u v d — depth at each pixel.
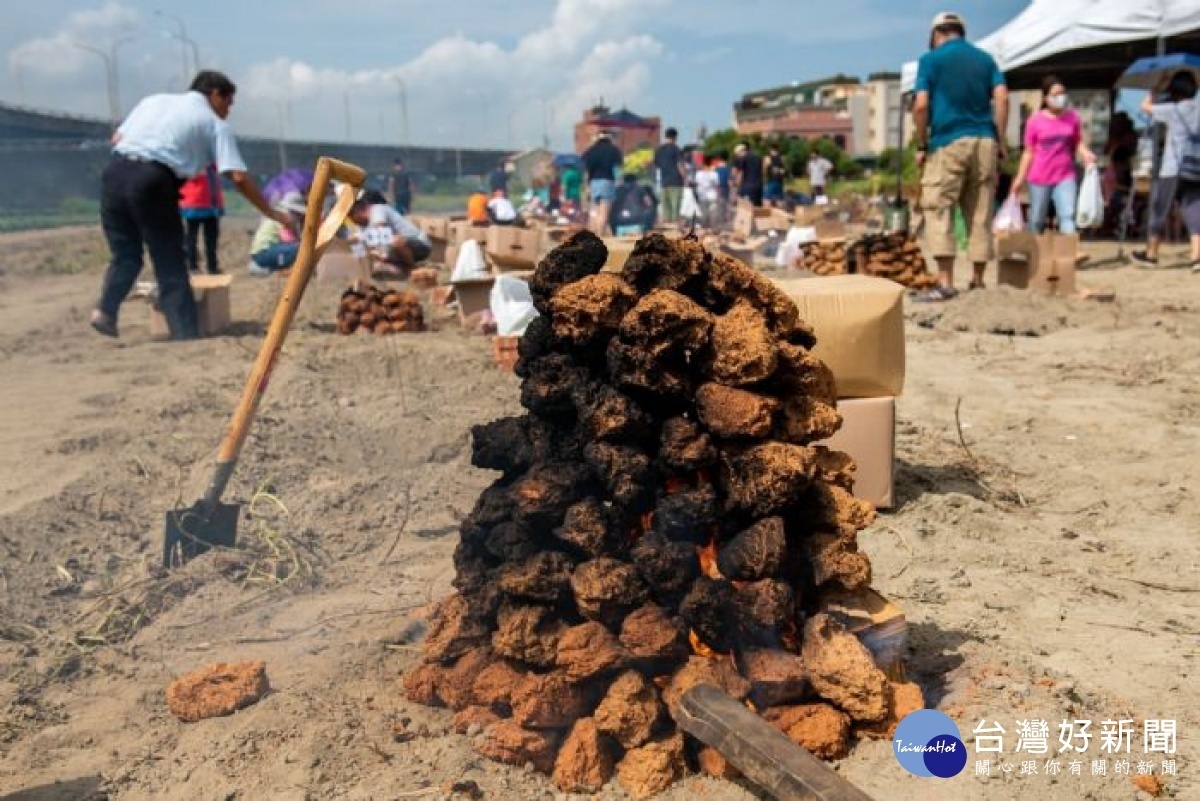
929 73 9.87
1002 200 18.05
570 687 2.87
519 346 3.12
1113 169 17.34
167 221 9.16
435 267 14.07
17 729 3.18
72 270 18.91
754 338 2.91
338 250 13.17
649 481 2.94
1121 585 4.06
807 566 2.99
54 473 5.44
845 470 3.13
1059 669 3.34
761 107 101.12
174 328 9.42
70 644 3.71
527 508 2.93
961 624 3.66
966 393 7.04
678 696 2.81
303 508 4.93
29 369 8.23
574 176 28.38
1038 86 20.47
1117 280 11.87
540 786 2.82
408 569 4.26
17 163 44.94
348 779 2.82
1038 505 4.99
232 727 3.12
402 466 5.56
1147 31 14.44
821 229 14.30
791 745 2.57
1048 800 2.58
